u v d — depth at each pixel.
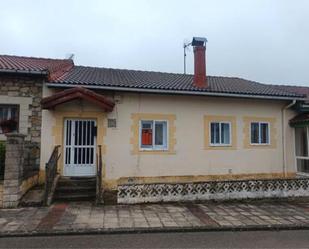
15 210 8.82
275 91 14.42
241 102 13.70
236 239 6.77
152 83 13.22
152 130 12.66
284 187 11.14
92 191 10.55
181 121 12.90
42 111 11.59
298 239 6.80
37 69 11.27
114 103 11.62
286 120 14.26
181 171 12.72
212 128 13.36
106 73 15.45
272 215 8.70
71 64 16.89
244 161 13.49
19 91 11.44
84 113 11.89
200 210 9.20
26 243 6.39
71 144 11.91
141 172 12.30
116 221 7.88
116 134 12.16
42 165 11.45
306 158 13.62
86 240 6.62
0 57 15.03
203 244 6.39
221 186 10.61
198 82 14.22
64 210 8.90
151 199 10.05
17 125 11.39
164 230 7.30
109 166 12.00
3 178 9.50
